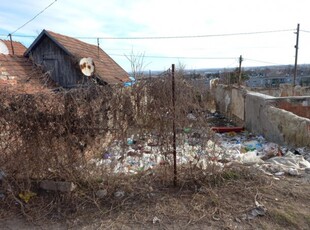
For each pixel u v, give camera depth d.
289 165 4.73
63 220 3.36
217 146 4.39
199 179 4.04
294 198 3.55
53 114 3.85
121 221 3.27
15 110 3.87
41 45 13.66
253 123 9.89
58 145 3.90
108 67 15.88
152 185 4.00
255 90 17.61
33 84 4.82
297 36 25.00
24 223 3.34
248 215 3.24
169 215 3.33
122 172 4.07
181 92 3.92
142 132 3.96
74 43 15.05
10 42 15.45
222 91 15.68
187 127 4.00
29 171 3.98
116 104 3.84
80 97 3.82
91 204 3.64
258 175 4.13
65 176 3.93
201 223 3.16
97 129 3.85
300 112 8.76
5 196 3.84
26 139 3.92
